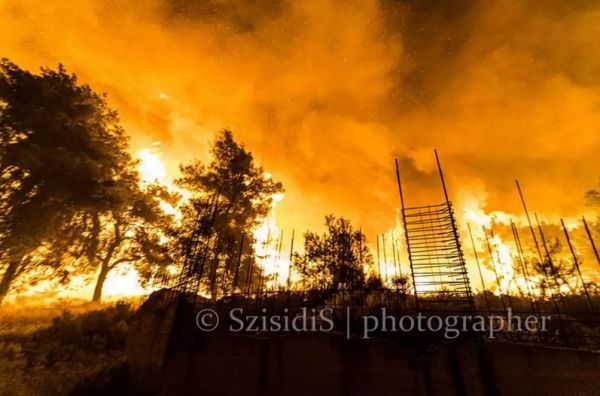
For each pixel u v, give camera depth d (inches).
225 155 801.6
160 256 826.8
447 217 254.4
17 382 309.1
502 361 198.1
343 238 464.1
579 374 184.7
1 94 531.8
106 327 505.7
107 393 292.5
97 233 786.8
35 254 590.2
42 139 553.3
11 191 516.7
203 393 252.4
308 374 232.2
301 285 422.9
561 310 345.7
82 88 634.2
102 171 636.1
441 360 208.2
